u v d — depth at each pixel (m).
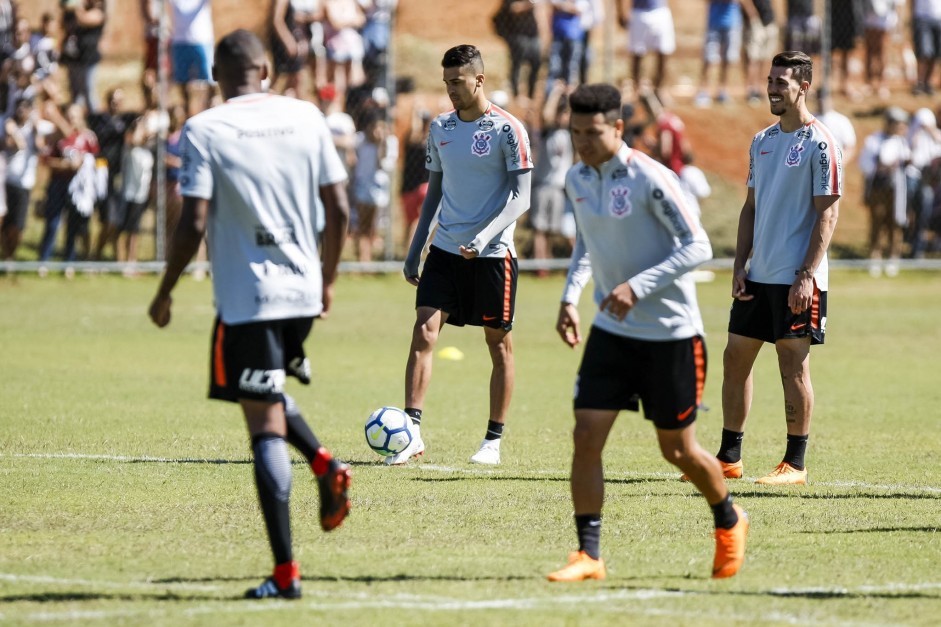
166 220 73.94
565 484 29.84
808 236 30.33
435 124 33.19
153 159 72.88
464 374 51.22
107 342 56.25
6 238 70.94
